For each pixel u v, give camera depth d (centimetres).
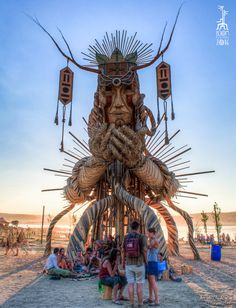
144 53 1216
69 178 1397
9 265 1315
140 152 1109
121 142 1082
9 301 628
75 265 1044
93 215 1146
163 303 622
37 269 1177
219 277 1005
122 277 649
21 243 1942
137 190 1304
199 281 920
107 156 1105
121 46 1225
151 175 1183
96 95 1199
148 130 1124
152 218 1038
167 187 1261
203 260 1650
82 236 1109
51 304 604
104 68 1188
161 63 1184
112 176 1205
